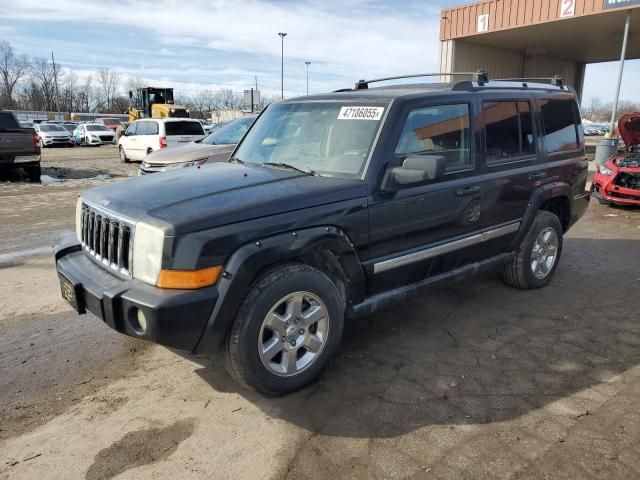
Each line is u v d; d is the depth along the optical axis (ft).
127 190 11.01
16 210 30.40
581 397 10.28
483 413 9.79
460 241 13.12
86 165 61.67
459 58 69.46
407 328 13.73
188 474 8.24
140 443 9.04
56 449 8.89
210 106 261.65
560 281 17.43
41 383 11.02
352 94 13.19
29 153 43.60
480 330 13.56
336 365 11.74
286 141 13.33
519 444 8.86
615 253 20.99
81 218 11.66
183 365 11.82
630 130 32.53
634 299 15.70
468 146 13.32
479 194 13.44
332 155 12.00
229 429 9.41
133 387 10.89
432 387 10.75
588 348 12.46
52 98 278.26
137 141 59.00
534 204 15.30
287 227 9.80
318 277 10.30
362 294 11.44
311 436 9.18
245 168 12.54
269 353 9.89
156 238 8.97
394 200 11.43
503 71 76.79
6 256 20.49
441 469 8.27
